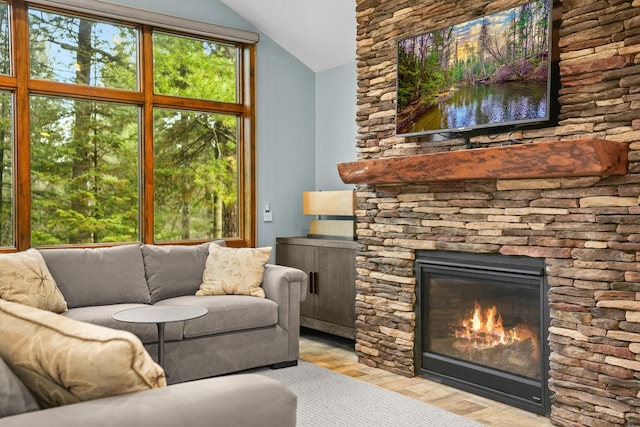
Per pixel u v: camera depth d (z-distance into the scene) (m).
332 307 4.72
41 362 1.35
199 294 4.18
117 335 1.32
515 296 3.29
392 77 3.93
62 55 4.49
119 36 4.75
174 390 1.38
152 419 1.26
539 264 3.13
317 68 5.62
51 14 4.45
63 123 4.52
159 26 4.83
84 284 3.85
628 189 2.73
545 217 3.06
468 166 3.17
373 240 4.11
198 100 5.10
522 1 3.15
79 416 1.21
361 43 4.21
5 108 4.28
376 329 4.09
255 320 3.92
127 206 4.81
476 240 3.41
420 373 3.84
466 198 3.46
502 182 3.26
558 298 2.99
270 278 4.17
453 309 3.65
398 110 3.82
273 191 5.47
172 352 3.61
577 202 2.92
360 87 4.23
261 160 5.39
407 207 3.86
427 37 3.62
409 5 3.82
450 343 3.68
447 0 3.57
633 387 2.70
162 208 4.99
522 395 3.24
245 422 1.41
